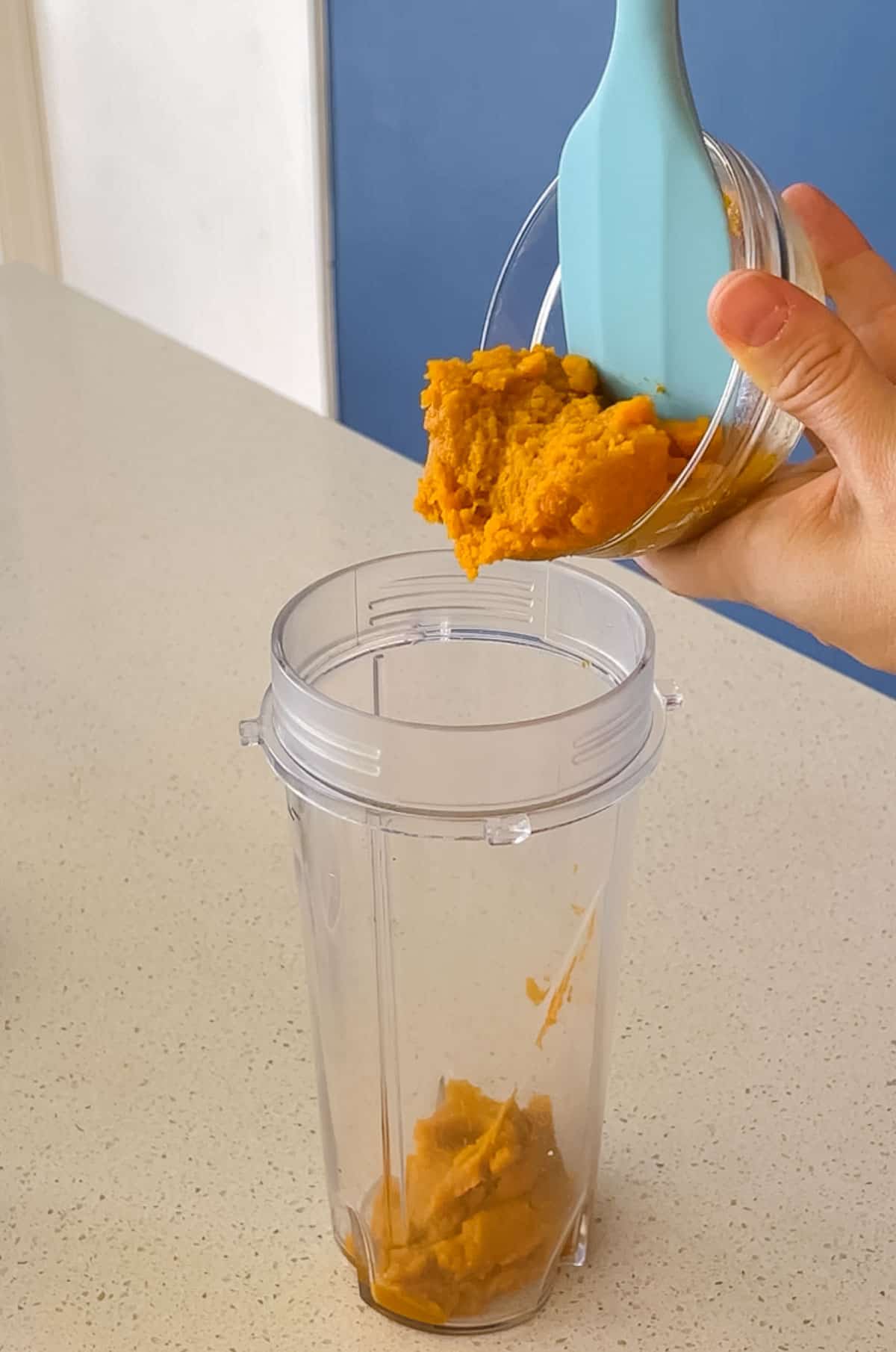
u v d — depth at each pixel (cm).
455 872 43
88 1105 51
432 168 148
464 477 47
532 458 46
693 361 48
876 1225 47
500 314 54
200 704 71
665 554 56
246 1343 44
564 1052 46
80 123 209
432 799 41
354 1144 46
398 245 158
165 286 205
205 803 64
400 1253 44
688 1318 45
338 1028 45
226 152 178
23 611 79
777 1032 54
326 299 171
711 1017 54
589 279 49
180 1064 52
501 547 46
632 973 56
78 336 119
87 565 83
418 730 40
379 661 48
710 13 110
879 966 56
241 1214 48
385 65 148
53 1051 53
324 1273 46
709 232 46
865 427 47
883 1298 45
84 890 60
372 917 44
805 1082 52
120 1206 48
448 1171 44
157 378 111
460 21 136
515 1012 45
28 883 60
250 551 85
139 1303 45
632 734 42
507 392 48
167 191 195
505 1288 44
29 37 212
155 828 63
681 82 46
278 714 43
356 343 171
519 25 130
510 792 41
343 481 94
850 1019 54
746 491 52
